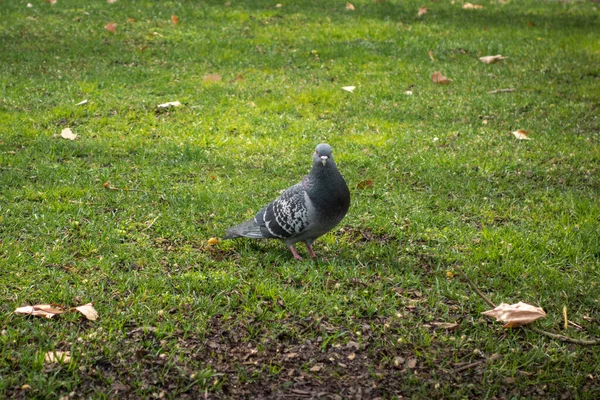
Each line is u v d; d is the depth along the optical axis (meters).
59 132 7.45
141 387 3.80
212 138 7.50
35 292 4.54
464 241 5.45
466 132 7.78
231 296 4.62
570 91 8.98
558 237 5.52
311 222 4.86
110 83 8.97
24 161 6.59
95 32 11.05
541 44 10.91
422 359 4.11
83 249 5.16
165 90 8.87
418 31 11.55
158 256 5.11
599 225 5.65
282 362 4.06
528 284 4.88
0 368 3.85
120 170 6.59
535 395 3.86
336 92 8.94
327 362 4.08
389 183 6.52
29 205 5.74
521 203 6.13
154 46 10.61
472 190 6.35
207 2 13.05
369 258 5.21
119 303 4.48
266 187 6.32
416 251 5.34
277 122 8.01
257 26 11.71
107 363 3.96
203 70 9.70
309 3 13.22
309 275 4.87
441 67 9.95
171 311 4.48
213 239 5.32
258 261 5.12
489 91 9.07
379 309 4.55
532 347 4.27
